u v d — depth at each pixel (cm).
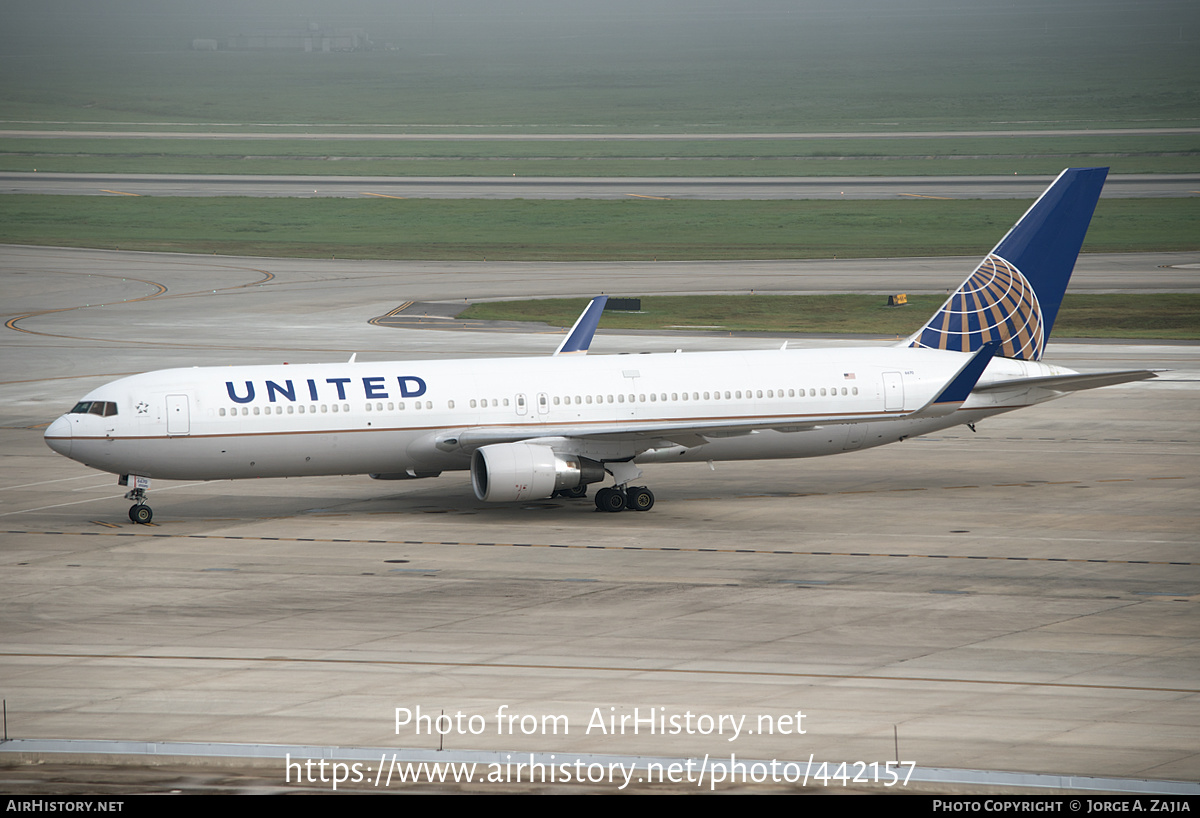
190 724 9519
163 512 17612
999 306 19438
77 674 10756
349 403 17050
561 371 18050
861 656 11219
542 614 12631
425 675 10719
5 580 13962
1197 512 17312
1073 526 16550
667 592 13462
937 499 18325
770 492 18975
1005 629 12056
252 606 12950
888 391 18712
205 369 17238
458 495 18862
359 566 14600
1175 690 10262
